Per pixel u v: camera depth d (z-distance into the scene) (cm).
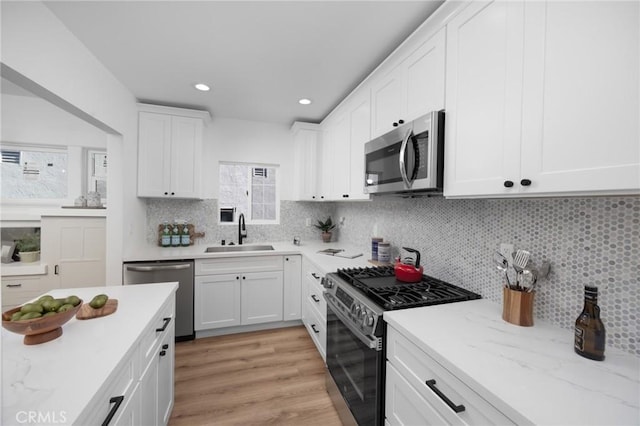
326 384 196
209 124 322
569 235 104
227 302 270
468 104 112
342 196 252
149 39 171
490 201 138
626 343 88
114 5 141
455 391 82
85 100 179
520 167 90
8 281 247
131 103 252
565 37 77
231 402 180
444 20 126
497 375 76
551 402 66
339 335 169
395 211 226
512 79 93
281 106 285
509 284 117
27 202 293
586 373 78
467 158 112
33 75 134
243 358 233
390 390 117
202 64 202
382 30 162
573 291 103
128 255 246
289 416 169
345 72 213
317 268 228
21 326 87
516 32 91
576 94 75
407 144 138
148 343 116
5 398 67
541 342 95
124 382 92
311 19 153
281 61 197
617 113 66
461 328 106
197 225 320
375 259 238
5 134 280
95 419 72
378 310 125
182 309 254
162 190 274
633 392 70
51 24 146
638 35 63
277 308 287
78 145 301
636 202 86
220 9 145
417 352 99
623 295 89
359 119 216
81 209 265
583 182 73
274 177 359
